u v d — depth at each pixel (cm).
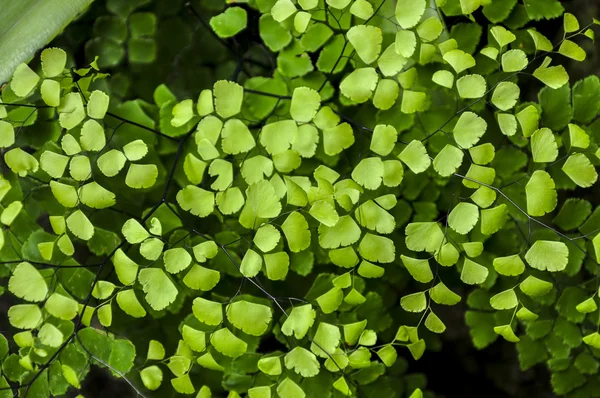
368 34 79
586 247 81
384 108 79
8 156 80
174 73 84
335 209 79
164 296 79
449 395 85
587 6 84
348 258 79
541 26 84
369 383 82
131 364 81
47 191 82
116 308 83
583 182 79
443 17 82
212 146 79
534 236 82
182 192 79
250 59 84
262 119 82
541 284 79
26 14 82
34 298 79
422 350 80
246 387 81
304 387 81
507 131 79
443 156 79
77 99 80
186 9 85
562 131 81
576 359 82
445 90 82
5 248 81
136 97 84
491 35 82
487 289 82
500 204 81
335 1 79
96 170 82
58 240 80
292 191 79
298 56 81
